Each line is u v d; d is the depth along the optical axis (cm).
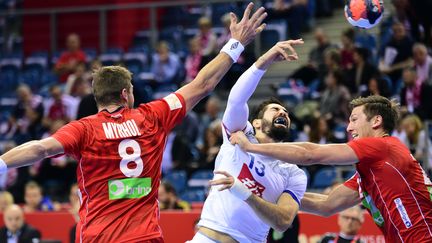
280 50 878
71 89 2450
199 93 876
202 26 2486
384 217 891
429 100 1877
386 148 875
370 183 889
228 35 2409
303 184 936
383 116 909
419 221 875
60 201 2098
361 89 1980
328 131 1841
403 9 2102
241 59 2345
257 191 909
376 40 2333
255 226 913
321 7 2666
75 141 816
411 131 1742
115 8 2770
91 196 820
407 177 875
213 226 913
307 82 2275
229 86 2361
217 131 1998
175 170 2017
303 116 2023
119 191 817
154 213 828
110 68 857
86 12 2933
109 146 822
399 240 886
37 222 1744
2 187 2181
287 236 1341
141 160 827
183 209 1689
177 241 1580
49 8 2998
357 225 1373
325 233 1527
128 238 805
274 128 927
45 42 2991
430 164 1719
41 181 2144
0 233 1623
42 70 2891
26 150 787
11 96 2830
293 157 849
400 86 2044
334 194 981
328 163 863
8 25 3098
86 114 1642
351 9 997
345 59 2080
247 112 909
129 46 2889
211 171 1970
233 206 906
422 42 2075
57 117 2361
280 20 2531
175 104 863
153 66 2556
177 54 2680
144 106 859
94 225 811
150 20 2727
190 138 2138
